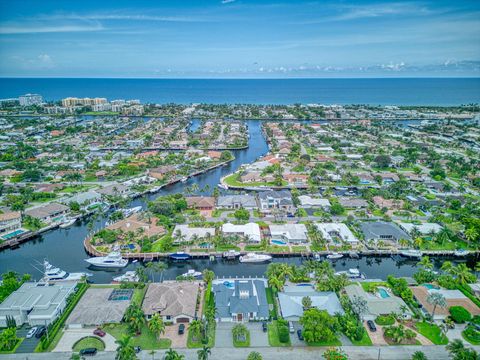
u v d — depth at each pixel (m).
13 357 94.31
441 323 108.38
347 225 178.50
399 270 148.88
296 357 94.81
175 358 86.62
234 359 93.69
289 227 171.00
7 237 166.00
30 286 121.50
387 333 101.81
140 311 104.06
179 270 145.38
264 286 124.38
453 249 159.62
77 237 175.38
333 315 107.25
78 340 100.50
